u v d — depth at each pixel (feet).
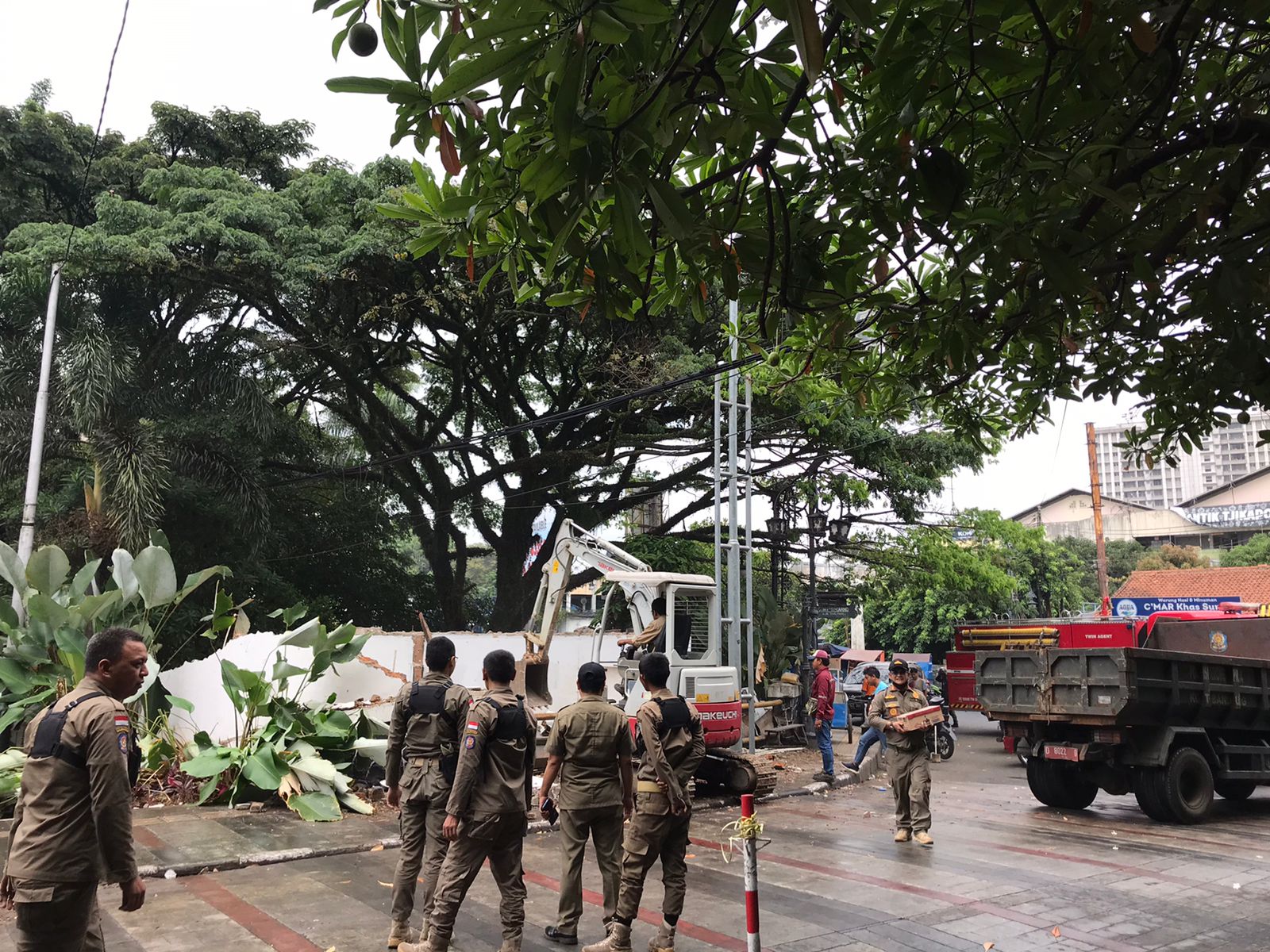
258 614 61.31
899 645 136.77
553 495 74.79
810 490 68.49
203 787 33.27
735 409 45.11
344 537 72.90
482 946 18.54
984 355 15.56
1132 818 34.76
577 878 18.69
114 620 36.32
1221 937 19.60
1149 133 12.03
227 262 54.54
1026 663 35.81
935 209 10.71
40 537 51.70
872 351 18.85
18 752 31.81
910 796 29.22
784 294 11.19
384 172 61.26
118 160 62.13
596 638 41.65
